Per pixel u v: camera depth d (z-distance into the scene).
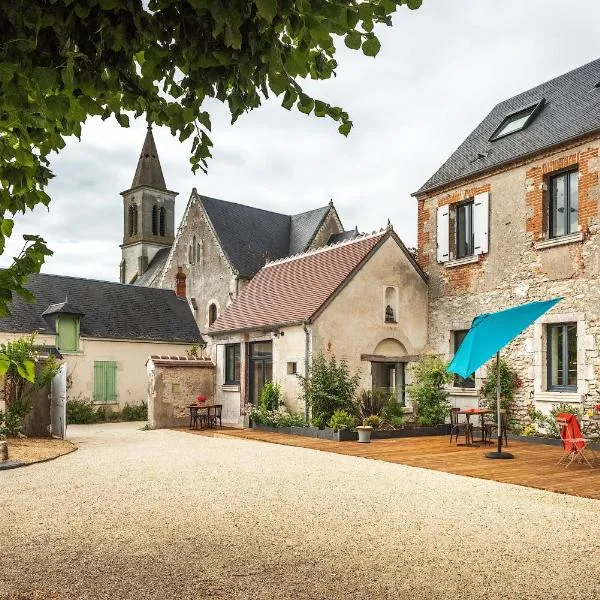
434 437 14.90
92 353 24.31
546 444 13.16
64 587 4.43
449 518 6.52
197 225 36.53
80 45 2.69
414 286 17.38
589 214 13.16
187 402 18.73
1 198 2.89
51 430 15.56
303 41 2.92
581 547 5.44
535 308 10.76
